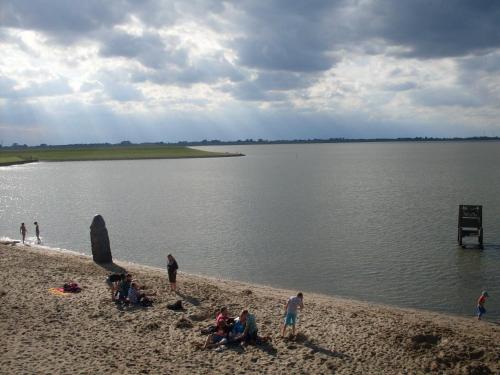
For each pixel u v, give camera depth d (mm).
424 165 163375
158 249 42375
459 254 39344
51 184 104938
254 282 32031
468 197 75438
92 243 32844
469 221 41969
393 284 31500
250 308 22391
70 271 28641
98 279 26781
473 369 15766
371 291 30062
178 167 166375
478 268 35219
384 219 56250
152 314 20922
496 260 37438
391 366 16328
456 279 32594
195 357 16719
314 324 20391
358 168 154375
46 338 17984
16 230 51375
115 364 15891
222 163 191875
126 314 20891
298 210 64625
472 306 27516
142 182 109875
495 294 29531
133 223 55875
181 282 26969
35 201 76500
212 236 47812
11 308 21188
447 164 166500
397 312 25266
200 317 20750
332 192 86000
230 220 57188
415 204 68625
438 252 40062
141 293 22922
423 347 17688
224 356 16844
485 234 47000
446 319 24656
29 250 37688
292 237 46750
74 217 60156
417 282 31938
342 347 17812
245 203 72625
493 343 18781
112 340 18016
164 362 16266
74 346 17328
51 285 25047
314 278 32938
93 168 161500
